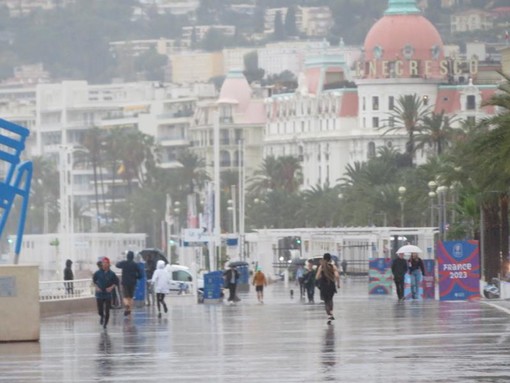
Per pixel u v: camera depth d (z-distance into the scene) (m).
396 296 142.38
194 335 87.44
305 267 148.75
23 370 68.94
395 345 76.50
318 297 148.88
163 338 85.56
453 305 114.31
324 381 62.50
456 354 71.25
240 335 86.50
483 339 78.75
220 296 142.75
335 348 75.88
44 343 83.31
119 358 73.56
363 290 166.75
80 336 88.62
